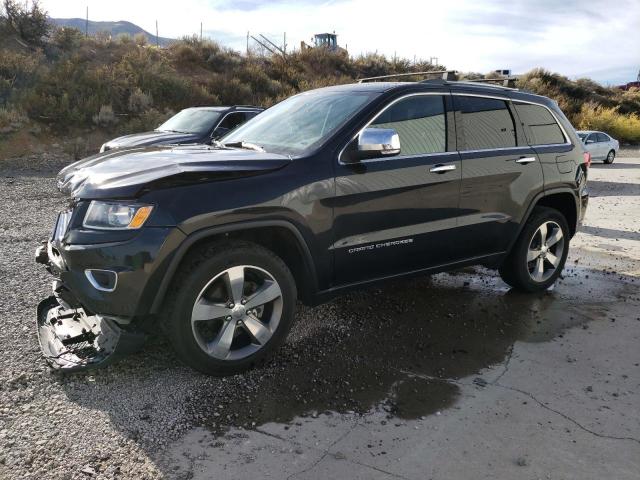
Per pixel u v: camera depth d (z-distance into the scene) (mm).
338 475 2561
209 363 3305
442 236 4273
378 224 3865
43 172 14344
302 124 4109
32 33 22906
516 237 4863
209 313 3266
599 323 4527
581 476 2586
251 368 3520
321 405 3164
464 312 4707
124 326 3248
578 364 3770
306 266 3600
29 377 3324
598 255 6883
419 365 3699
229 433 2871
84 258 3078
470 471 2609
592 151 22844
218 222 3180
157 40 28172
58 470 2537
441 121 4309
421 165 4047
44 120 17766
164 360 3637
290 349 3875
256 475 2549
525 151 4844
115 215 3057
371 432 2910
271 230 3514
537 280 5164
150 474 2537
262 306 3553
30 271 5355
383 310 4699
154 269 3033
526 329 4371
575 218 5457
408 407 3170
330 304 4801
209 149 3959
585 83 45188
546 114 5215
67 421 2920
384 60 35188
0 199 9734
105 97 19422
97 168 3488
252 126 4625
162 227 3035
